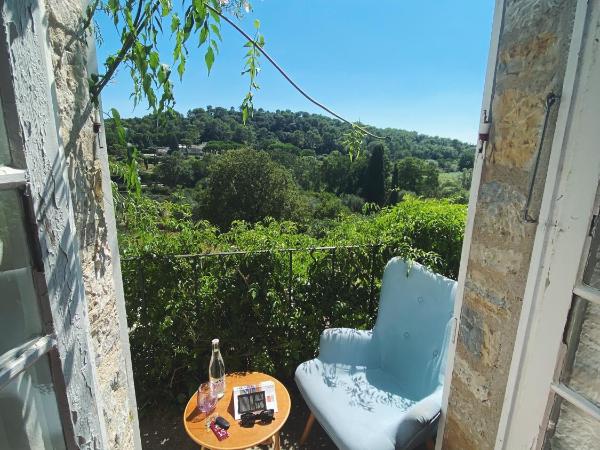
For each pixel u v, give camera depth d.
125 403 1.28
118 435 1.21
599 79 0.80
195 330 2.44
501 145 1.13
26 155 0.66
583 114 0.84
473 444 1.34
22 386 0.71
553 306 0.95
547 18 0.95
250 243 2.48
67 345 0.78
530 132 1.02
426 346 2.02
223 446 1.56
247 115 1.54
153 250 2.26
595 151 0.82
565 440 0.97
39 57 0.69
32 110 0.67
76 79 0.93
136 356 2.37
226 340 2.48
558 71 0.92
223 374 1.85
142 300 2.30
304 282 2.54
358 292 2.64
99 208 1.08
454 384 1.43
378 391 2.01
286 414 1.75
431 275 2.08
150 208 2.42
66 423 0.80
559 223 0.92
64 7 0.87
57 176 0.74
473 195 1.26
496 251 1.17
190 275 2.37
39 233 0.69
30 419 0.73
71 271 0.79
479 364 1.28
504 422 1.15
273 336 2.56
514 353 1.10
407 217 2.79
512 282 1.11
